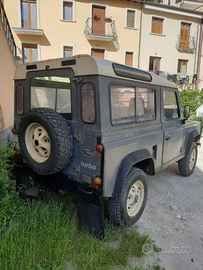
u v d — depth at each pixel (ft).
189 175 16.87
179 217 11.05
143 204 10.50
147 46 62.44
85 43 56.59
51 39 53.98
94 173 8.00
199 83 71.41
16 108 11.16
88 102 7.95
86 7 54.85
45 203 10.20
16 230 7.91
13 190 11.09
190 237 9.57
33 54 54.34
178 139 14.25
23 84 10.55
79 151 8.35
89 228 8.47
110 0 56.39
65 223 9.04
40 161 8.73
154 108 11.69
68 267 7.29
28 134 9.04
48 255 7.41
